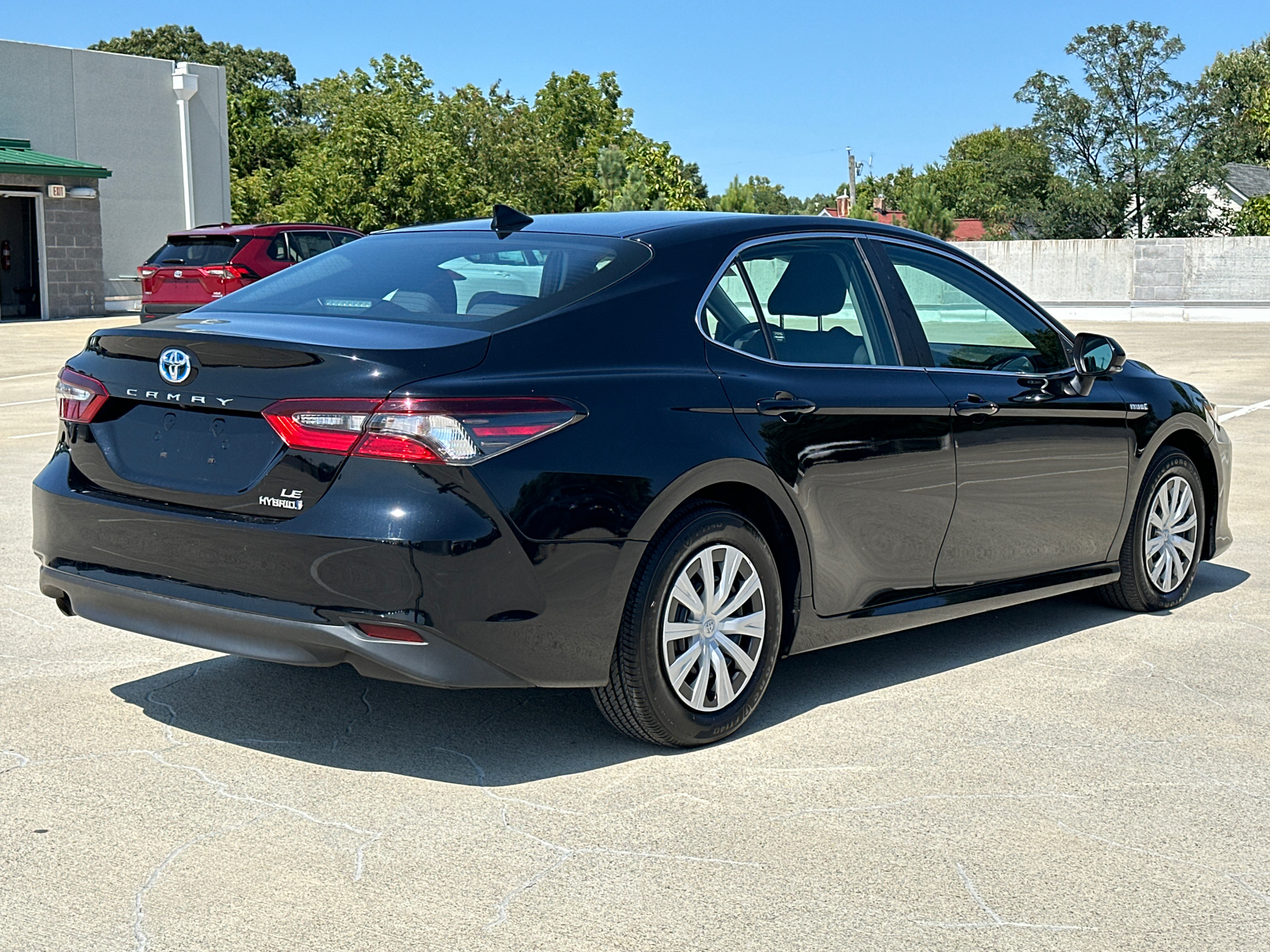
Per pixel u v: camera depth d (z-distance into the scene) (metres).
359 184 38.16
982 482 4.90
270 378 3.64
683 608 3.99
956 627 5.62
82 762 3.88
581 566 3.70
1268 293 34.00
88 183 28.70
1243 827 3.56
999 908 3.06
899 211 63.84
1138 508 5.73
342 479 3.54
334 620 3.54
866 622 4.59
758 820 3.55
